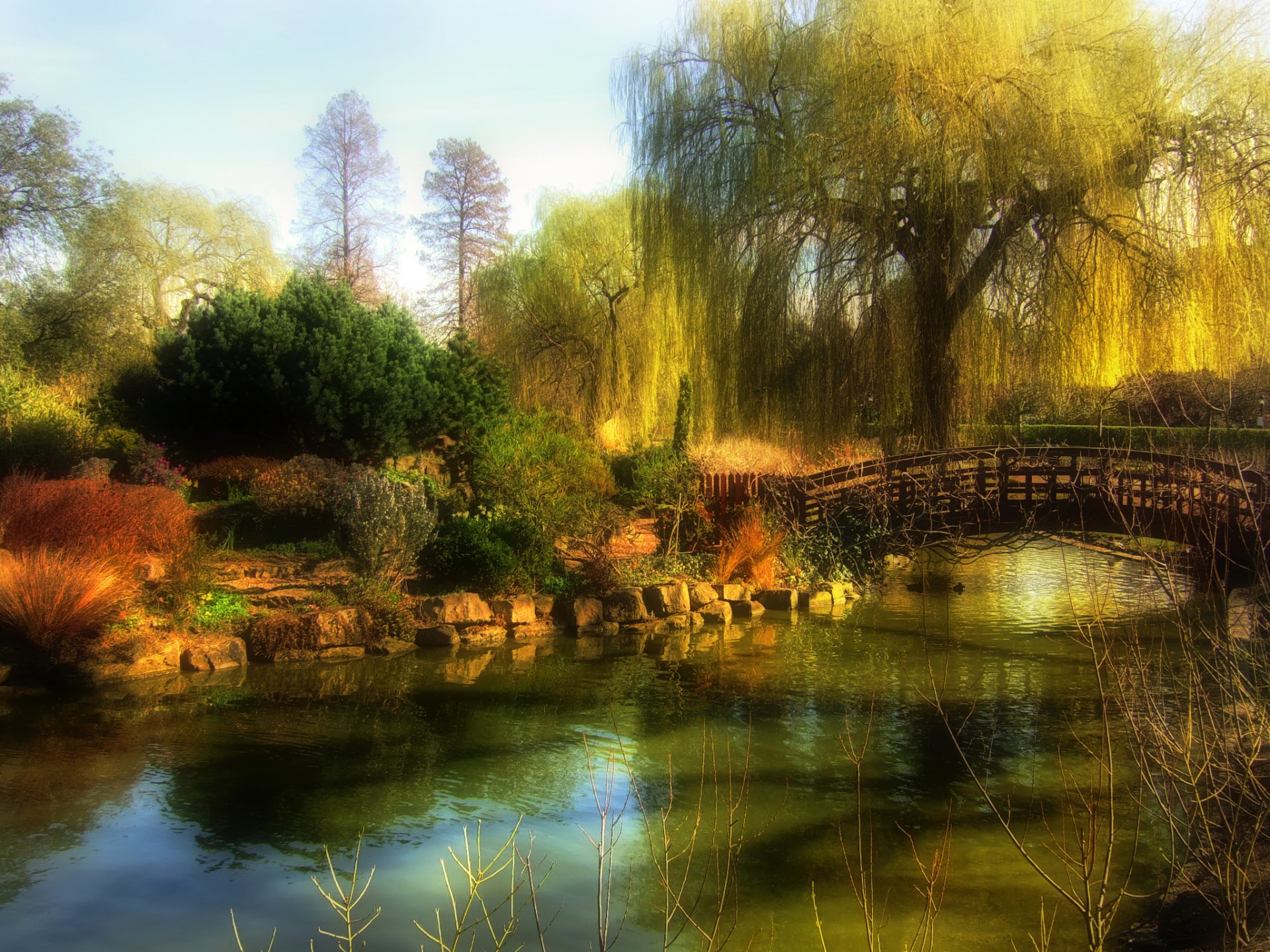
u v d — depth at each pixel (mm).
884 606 14727
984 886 5648
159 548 11844
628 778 7398
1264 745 4641
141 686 9594
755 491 16656
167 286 38906
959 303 18125
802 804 6930
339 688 9797
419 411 19641
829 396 18406
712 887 5691
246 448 18688
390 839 6281
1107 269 16969
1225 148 16250
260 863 5895
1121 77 16906
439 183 50906
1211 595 5812
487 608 12562
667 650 11797
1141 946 4801
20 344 24859
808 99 18625
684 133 19922
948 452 16156
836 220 17859
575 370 32938
